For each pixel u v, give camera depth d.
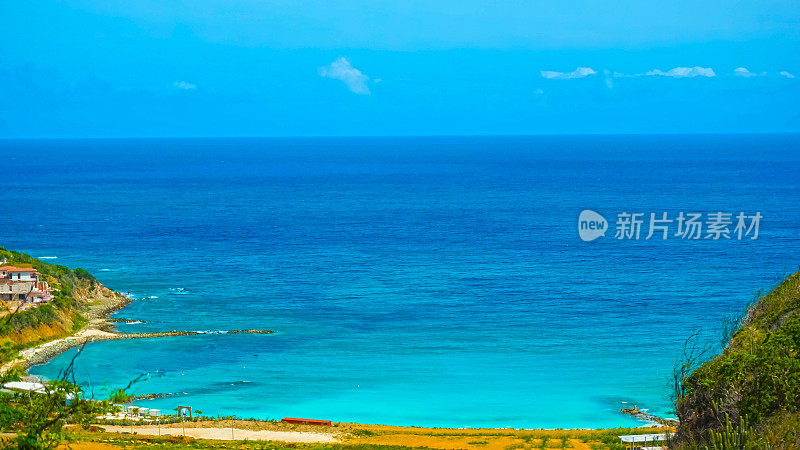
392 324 99.62
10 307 86.81
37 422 29.89
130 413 63.25
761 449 25.72
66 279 106.19
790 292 33.22
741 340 31.45
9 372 33.53
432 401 71.56
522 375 79.00
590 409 69.00
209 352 86.81
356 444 53.31
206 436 55.47
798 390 27.52
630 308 107.25
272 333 95.12
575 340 91.62
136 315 103.00
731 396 28.14
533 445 53.75
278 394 73.31
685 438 28.80
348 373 79.94
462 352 87.25
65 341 87.31
